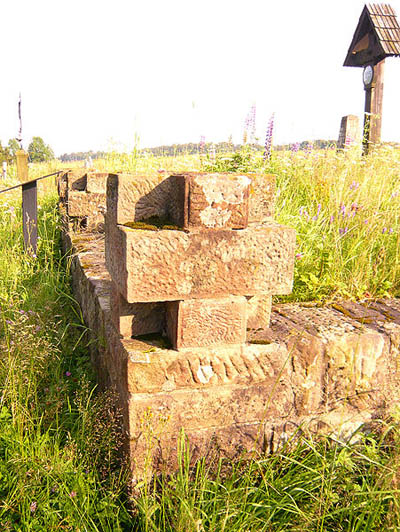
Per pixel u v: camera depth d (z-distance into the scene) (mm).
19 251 5664
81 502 2270
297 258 3719
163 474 2223
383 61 10180
